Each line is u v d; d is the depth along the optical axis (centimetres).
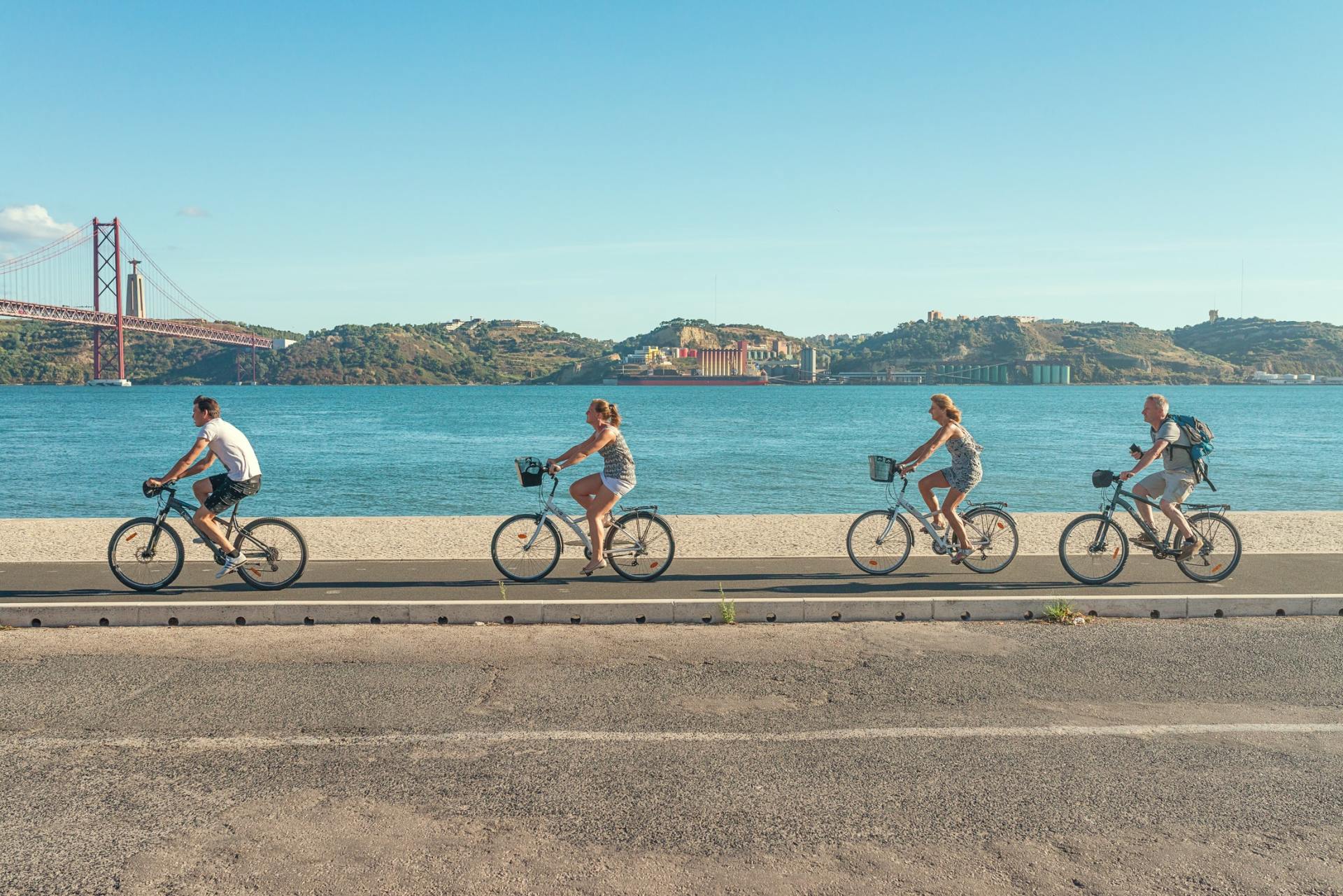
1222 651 652
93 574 902
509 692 555
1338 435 5444
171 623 733
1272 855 360
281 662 623
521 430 6078
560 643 676
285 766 443
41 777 429
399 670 603
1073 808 399
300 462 3606
